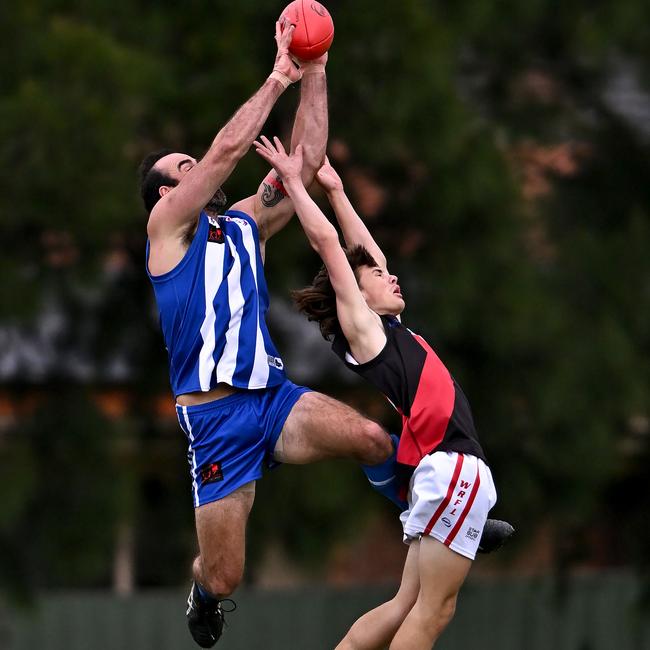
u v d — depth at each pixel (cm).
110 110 4634
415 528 2452
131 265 5097
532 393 5056
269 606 6706
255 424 2511
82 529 5016
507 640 6900
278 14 4912
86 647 6488
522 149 5806
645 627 6938
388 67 4866
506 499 5100
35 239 4747
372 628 2562
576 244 5575
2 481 4856
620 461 5481
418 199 4950
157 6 4978
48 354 5147
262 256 2623
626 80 6016
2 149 4544
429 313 4947
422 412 2452
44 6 4925
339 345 2539
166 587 6556
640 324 5503
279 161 2502
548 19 5753
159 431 5303
